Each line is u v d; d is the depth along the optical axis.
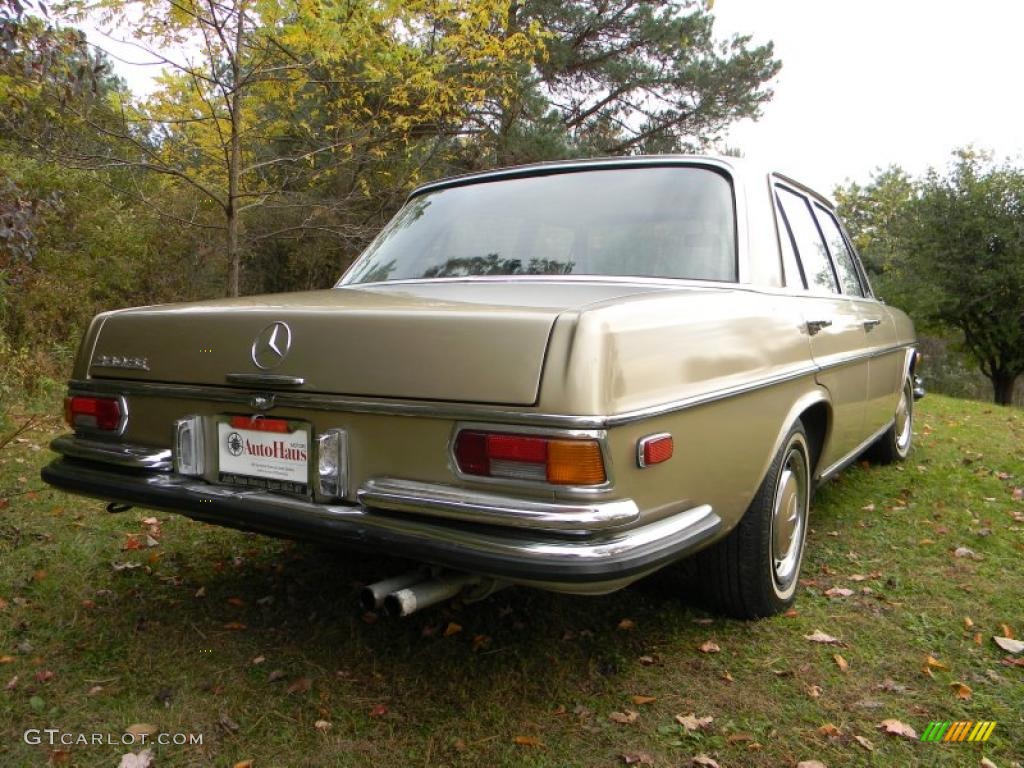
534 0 14.63
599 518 1.81
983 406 9.29
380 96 8.02
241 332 2.29
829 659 2.59
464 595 2.22
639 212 2.84
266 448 2.25
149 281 9.74
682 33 16.09
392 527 1.98
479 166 13.45
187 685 2.41
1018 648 2.64
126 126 6.73
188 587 3.13
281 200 9.09
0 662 2.52
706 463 2.24
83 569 3.28
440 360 1.97
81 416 2.61
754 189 2.98
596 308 1.96
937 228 24.67
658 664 2.54
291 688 2.38
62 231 8.02
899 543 3.70
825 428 3.30
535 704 2.32
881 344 4.11
